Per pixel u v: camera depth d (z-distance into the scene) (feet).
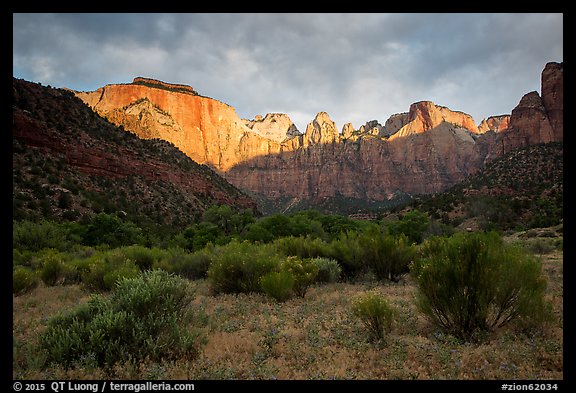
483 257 21.95
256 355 18.93
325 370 17.22
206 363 18.02
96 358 18.42
